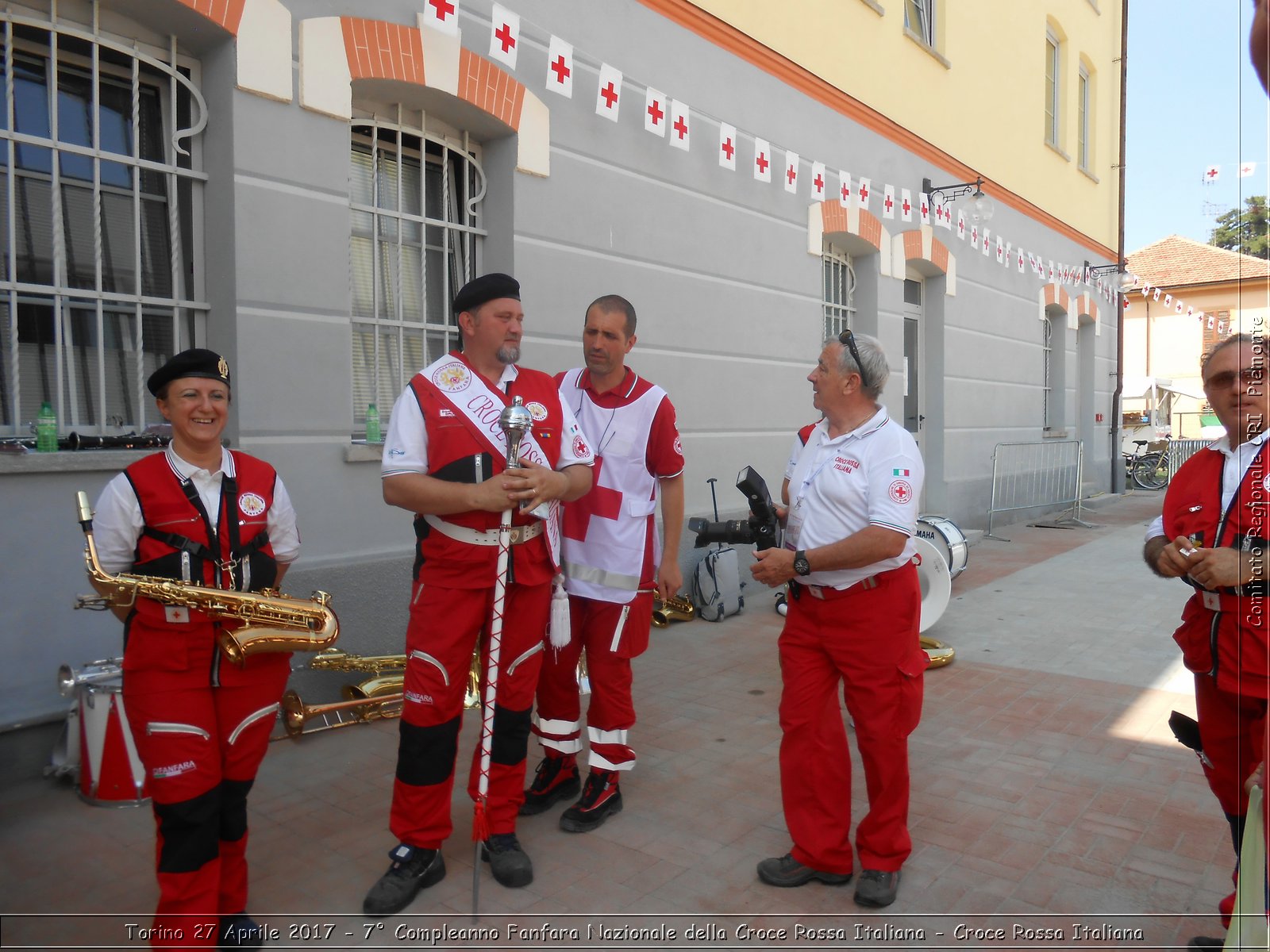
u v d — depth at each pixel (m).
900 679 2.86
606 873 3.10
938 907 2.88
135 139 4.12
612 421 3.51
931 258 10.23
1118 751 4.20
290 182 4.48
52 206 3.95
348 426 4.75
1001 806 3.62
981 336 11.70
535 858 3.20
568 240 5.91
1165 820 3.48
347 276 4.73
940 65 10.26
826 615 2.92
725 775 3.93
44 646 3.73
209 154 4.35
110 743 3.49
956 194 10.64
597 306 3.47
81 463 3.75
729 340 7.31
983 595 7.77
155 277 4.32
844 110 8.60
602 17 6.06
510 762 3.10
